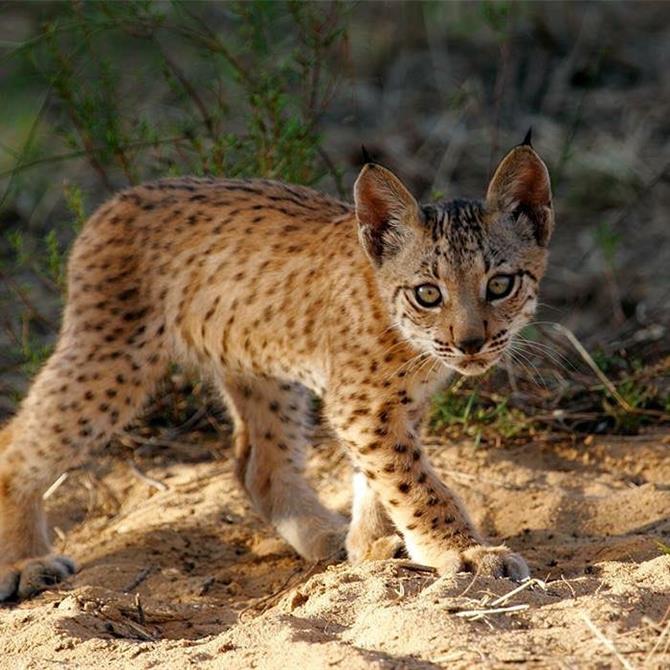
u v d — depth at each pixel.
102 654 7.96
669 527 10.34
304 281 10.05
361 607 8.01
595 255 16.06
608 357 13.66
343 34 13.49
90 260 10.61
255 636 7.66
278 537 11.10
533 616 7.49
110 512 12.06
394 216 9.30
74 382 10.40
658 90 19.00
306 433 11.17
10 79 18.00
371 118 18.69
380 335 9.45
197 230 10.56
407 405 9.50
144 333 10.56
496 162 16.55
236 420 11.34
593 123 18.36
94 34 14.40
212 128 13.69
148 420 13.36
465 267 9.04
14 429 10.75
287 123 12.93
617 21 20.33
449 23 20.02
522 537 10.55
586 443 12.21
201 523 11.39
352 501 11.41
